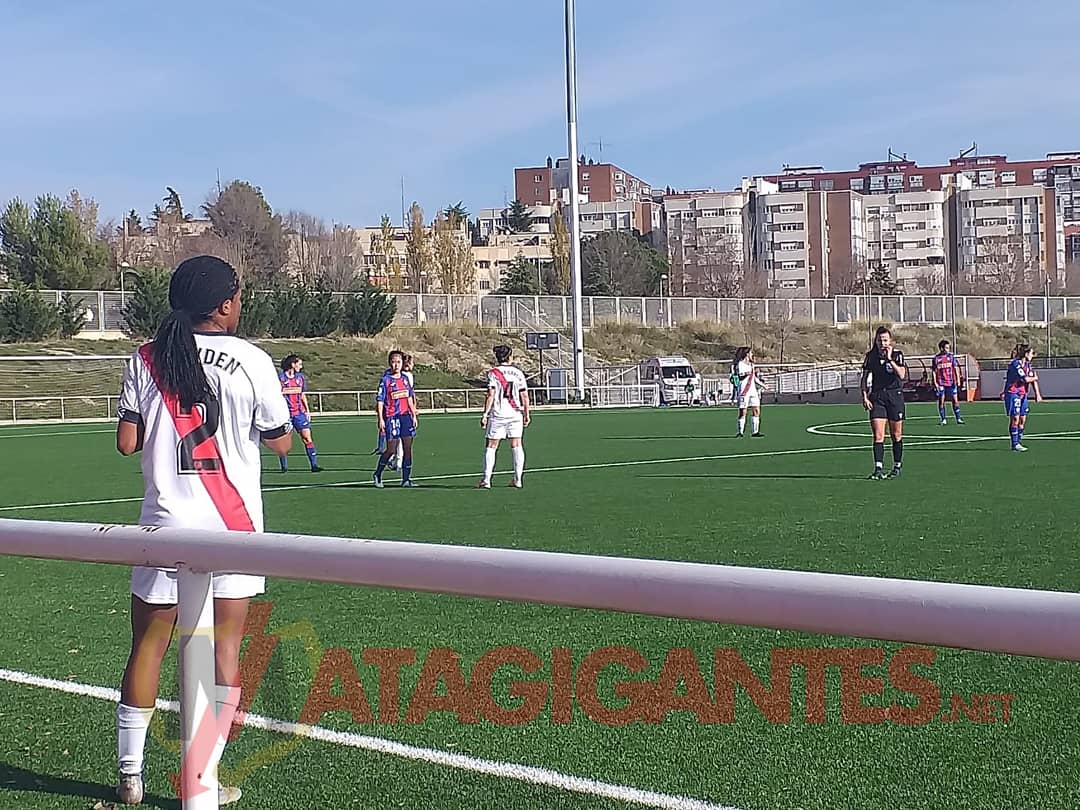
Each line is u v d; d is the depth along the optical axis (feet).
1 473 63.16
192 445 13.01
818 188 496.64
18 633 21.09
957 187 431.43
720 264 344.49
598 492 46.85
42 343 170.50
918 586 6.38
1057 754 13.53
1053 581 25.17
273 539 9.05
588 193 510.58
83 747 14.35
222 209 342.85
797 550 30.40
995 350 222.69
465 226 475.31
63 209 244.63
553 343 176.35
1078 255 442.09
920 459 60.44
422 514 41.04
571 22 140.56
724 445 75.82
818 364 205.05
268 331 186.09
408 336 194.59
